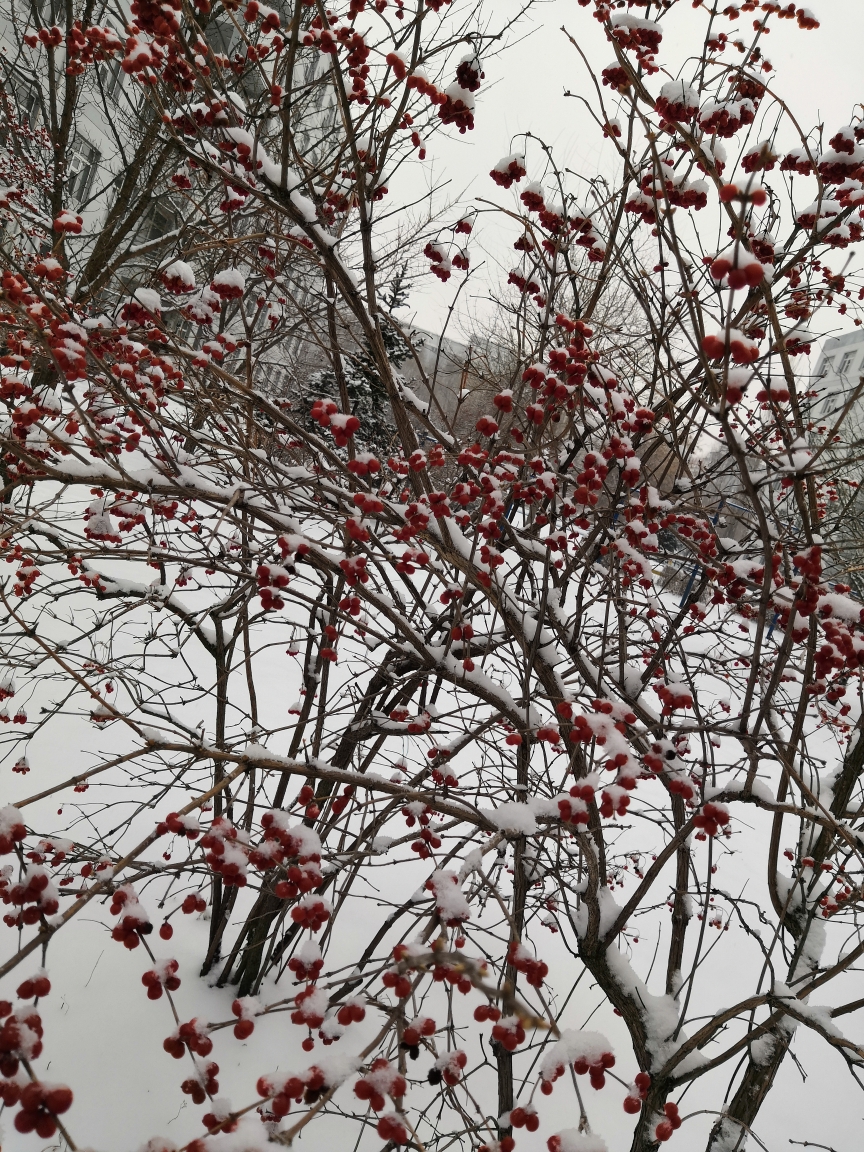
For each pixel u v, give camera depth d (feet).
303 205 8.61
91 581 11.37
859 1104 16.15
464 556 9.32
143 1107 10.09
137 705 10.93
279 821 6.48
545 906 12.69
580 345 8.58
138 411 8.36
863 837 10.37
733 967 19.53
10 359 8.08
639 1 8.61
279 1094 4.91
